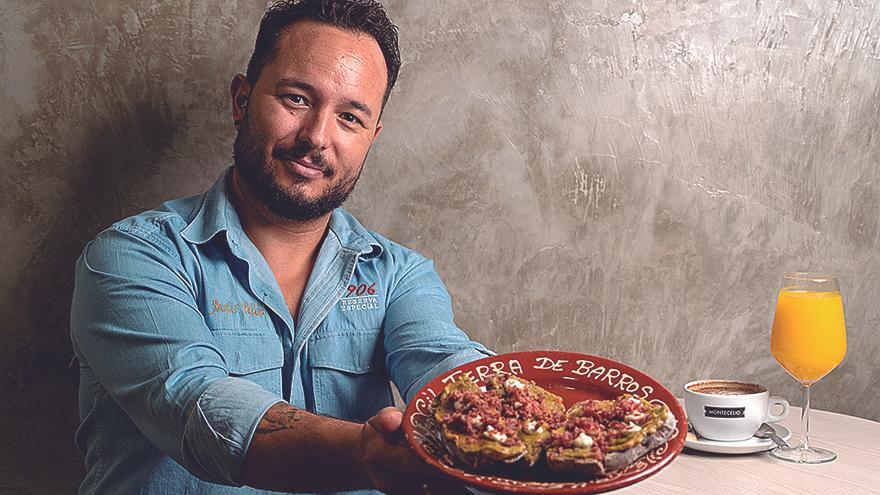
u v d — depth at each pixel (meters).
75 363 1.51
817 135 1.94
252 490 1.27
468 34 1.66
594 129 1.77
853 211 2.00
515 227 1.75
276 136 1.26
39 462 1.51
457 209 1.70
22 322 1.47
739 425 1.29
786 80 1.90
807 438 1.33
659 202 1.84
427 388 0.93
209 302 1.27
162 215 1.28
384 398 1.43
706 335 1.92
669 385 1.92
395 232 1.67
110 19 1.45
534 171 1.74
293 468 0.94
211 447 0.96
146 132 1.49
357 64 1.27
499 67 1.69
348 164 1.30
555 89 1.73
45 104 1.44
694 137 1.85
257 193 1.29
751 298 1.95
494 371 0.98
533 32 1.70
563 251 1.79
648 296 1.87
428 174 1.67
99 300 1.15
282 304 1.32
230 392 0.99
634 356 1.88
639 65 1.79
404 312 1.39
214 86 1.52
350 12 1.29
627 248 1.83
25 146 1.44
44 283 1.48
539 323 1.79
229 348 1.28
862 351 2.05
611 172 1.79
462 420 0.80
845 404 2.06
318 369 1.36
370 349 1.40
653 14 1.78
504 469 0.78
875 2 1.94
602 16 1.75
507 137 1.71
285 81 1.25
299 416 0.95
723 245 1.90
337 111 1.28
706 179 1.87
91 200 1.48
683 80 1.82
